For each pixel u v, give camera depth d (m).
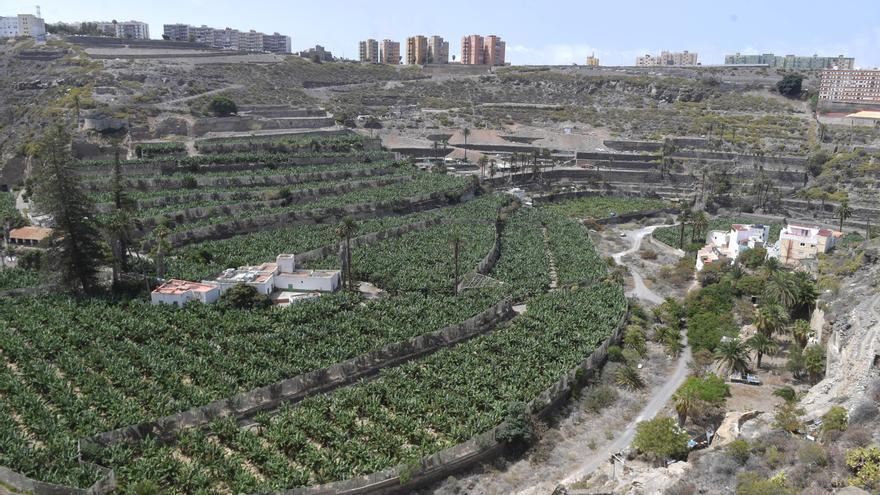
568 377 107.62
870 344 89.38
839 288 123.50
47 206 133.75
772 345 115.06
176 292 131.62
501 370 109.25
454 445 88.06
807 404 88.50
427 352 120.06
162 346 111.69
